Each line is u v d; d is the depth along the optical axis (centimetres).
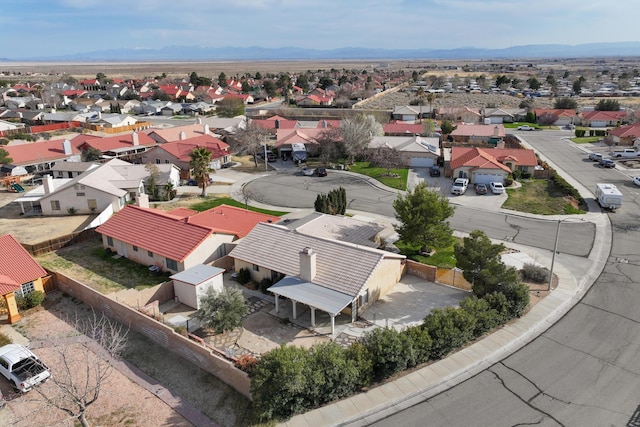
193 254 3738
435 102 15700
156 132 8750
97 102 15138
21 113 12481
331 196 5000
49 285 3562
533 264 3862
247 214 4678
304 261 3186
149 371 2645
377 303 3356
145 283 3694
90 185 5344
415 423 2234
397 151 7538
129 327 3069
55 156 7456
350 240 3959
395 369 2528
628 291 3525
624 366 2641
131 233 4128
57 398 2358
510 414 2283
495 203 5759
